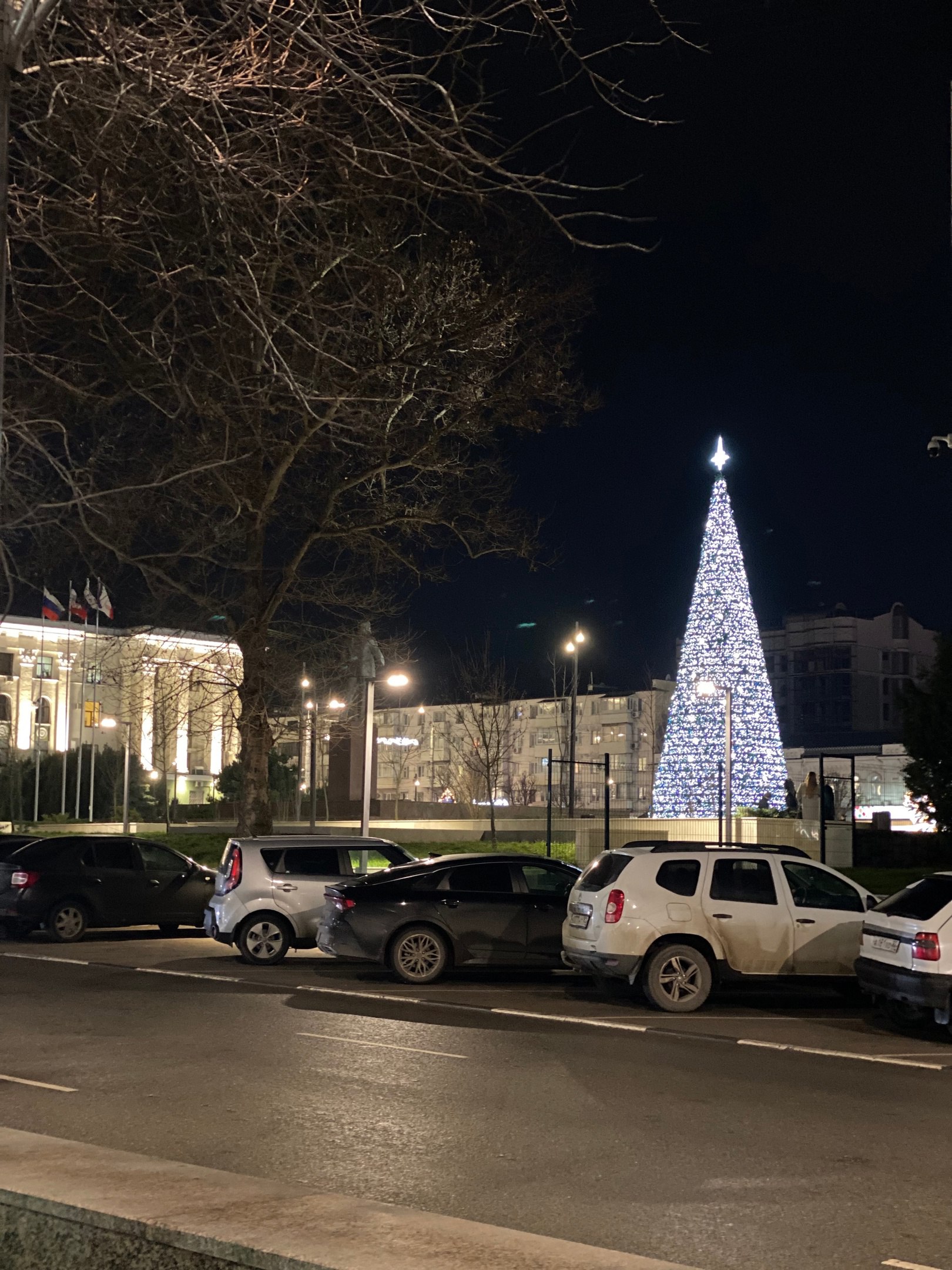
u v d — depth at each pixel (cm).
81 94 575
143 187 622
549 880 1739
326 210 619
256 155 593
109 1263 412
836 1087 1039
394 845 1966
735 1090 1012
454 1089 984
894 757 7819
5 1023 1283
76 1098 923
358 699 3625
